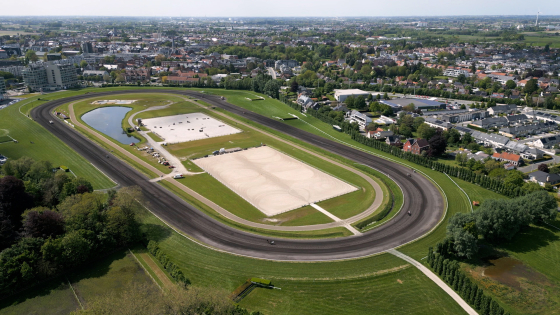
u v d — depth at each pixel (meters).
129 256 122.94
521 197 147.62
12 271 104.69
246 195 171.25
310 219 150.75
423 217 152.25
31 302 103.25
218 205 160.75
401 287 110.50
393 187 180.25
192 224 144.12
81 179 159.12
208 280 111.69
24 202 136.88
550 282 114.62
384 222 148.50
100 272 115.06
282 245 131.75
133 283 109.56
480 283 114.00
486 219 130.50
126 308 88.12
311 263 121.44
